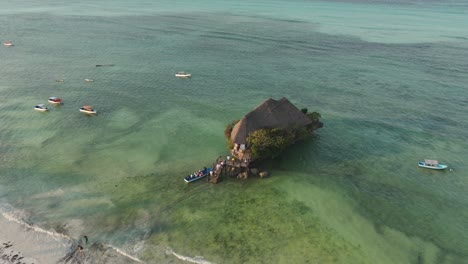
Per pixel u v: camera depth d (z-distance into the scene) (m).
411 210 34.19
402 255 28.84
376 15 153.62
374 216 33.31
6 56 82.38
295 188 36.91
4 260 27.19
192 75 71.81
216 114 54.31
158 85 66.19
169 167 40.47
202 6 180.50
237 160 39.06
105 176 38.59
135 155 42.84
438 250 29.47
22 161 40.97
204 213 33.12
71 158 41.94
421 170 40.41
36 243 28.98
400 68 76.06
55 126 49.84
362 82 67.75
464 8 185.62
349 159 42.50
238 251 28.78
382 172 40.00
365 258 28.42
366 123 51.22
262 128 41.28
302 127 43.78
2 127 49.00
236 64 79.44
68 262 27.17
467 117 52.94
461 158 42.66
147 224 31.53
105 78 69.38
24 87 64.00
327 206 34.41
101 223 31.48
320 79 69.62
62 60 80.62
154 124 50.91
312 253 28.75
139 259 27.64
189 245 29.25
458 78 69.38
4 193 35.25
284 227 31.56
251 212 33.34
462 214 33.75
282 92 63.12
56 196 35.06
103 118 52.59
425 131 49.03
